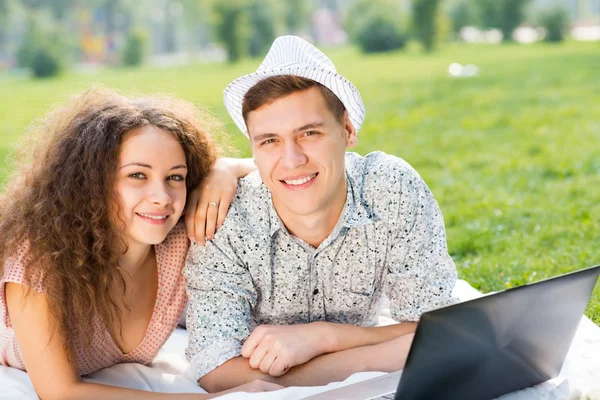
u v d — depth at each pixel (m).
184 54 24.05
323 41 23.73
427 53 18.94
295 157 2.03
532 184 5.75
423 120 9.49
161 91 2.58
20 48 19.28
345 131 2.15
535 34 20.05
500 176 6.20
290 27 22.94
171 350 2.60
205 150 2.33
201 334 2.23
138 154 2.08
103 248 2.14
